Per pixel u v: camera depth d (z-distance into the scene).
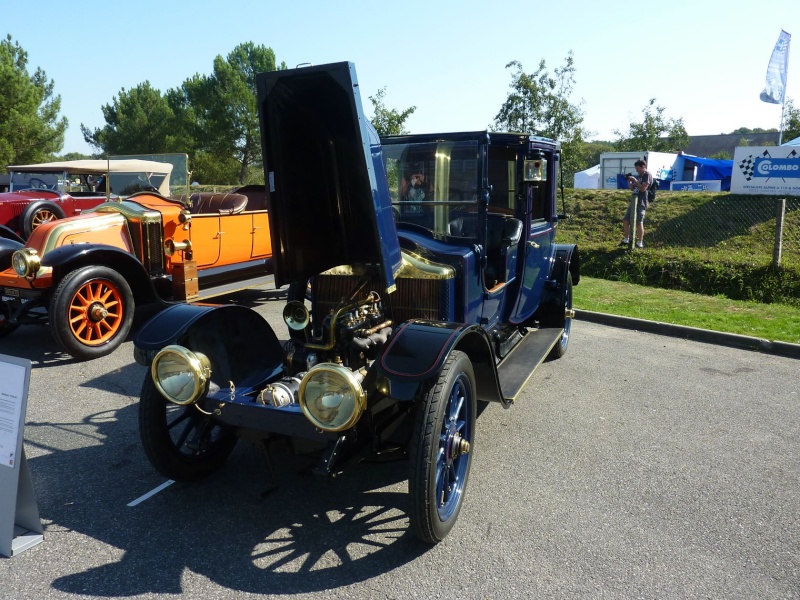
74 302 5.80
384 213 3.14
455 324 3.03
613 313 7.95
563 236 12.23
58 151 31.23
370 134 3.04
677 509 3.32
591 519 3.21
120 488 3.46
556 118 15.55
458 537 3.03
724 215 11.69
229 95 40.72
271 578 2.70
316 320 3.81
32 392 4.96
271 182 3.21
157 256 7.06
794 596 2.62
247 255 8.41
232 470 3.70
